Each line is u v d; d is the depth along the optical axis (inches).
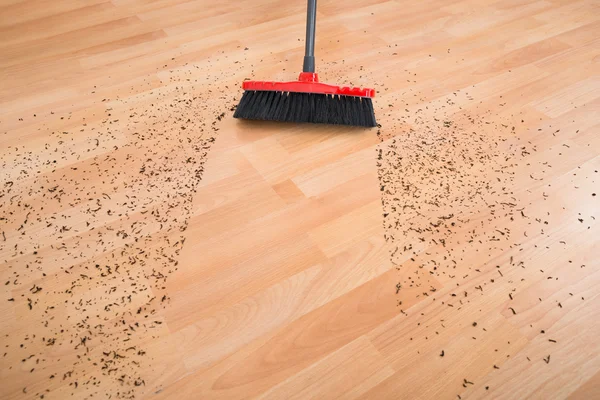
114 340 35.6
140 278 39.8
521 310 37.1
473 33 74.0
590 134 53.9
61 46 72.6
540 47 70.1
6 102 61.1
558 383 32.7
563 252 41.3
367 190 47.7
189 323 36.6
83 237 43.3
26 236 43.5
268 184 48.5
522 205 45.6
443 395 32.2
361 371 33.6
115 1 85.0
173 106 59.5
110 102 60.6
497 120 56.3
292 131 55.3
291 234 43.4
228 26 76.7
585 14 78.3
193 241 42.8
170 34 75.0
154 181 49.0
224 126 56.1
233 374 33.5
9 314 37.4
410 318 36.7
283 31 75.1
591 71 64.6
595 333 35.5
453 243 42.3
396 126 55.7
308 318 36.8
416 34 74.0
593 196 46.4
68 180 49.4
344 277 39.8
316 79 56.1
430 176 49.0
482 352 34.5
